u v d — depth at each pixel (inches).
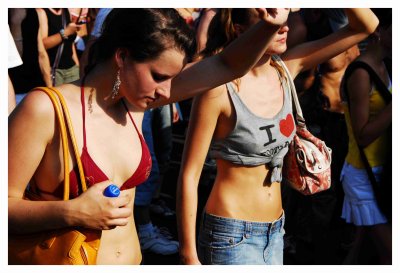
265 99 123.7
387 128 155.1
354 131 154.3
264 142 121.9
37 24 204.7
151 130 198.4
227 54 101.1
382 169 157.6
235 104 119.6
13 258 85.5
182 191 121.6
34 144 83.9
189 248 121.5
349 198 162.9
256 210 124.2
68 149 85.7
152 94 86.8
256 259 124.3
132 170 93.8
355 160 159.8
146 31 83.7
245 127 120.3
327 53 136.7
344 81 156.0
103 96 90.8
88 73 91.0
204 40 226.1
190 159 121.6
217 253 123.5
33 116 83.7
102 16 164.4
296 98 130.0
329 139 180.7
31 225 83.6
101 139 90.0
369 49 155.9
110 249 94.3
